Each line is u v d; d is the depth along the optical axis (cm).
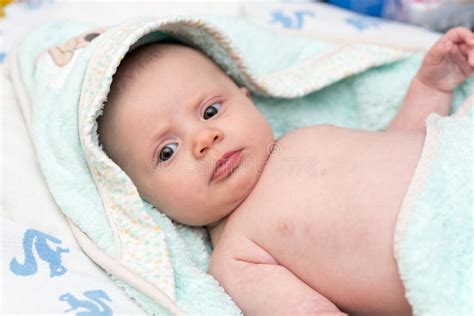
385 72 132
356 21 156
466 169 90
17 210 103
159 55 111
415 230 85
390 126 124
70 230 103
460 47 114
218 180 104
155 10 163
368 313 95
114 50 104
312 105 133
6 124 118
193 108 107
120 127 107
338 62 131
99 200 105
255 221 102
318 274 96
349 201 94
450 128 96
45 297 86
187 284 98
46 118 112
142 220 102
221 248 105
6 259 91
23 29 155
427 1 167
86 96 106
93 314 86
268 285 97
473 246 87
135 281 94
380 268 89
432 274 83
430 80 119
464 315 83
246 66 119
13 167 109
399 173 93
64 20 139
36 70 122
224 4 166
